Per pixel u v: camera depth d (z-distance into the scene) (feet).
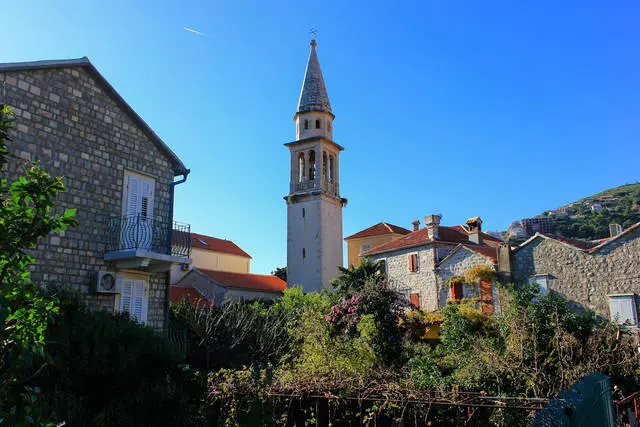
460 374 45.68
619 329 50.57
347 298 78.84
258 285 141.69
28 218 16.51
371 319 67.21
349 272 108.06
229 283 131.75
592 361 45.91
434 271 104.12
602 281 77.97
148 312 52.85
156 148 56.59
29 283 17.99
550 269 83.76
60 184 17.24
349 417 41.04
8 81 43.16
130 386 30.86
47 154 45.29
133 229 50.85
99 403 29.99
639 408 37.01
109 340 31.60
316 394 41.37
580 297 79.66
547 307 51.01
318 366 49.78
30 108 44.52
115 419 28.55
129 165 52.90
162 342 34.42
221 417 39.04
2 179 17.25
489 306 87.92
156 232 53.88
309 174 152.25
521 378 42.91
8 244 15.56
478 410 38.50
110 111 51.85
